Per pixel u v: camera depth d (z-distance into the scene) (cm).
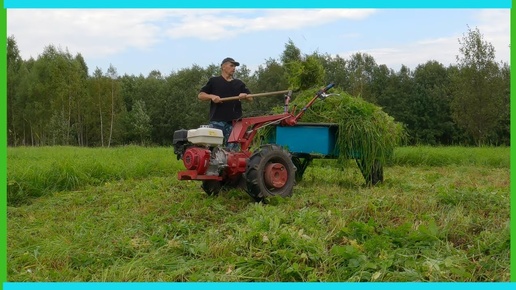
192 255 483
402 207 612
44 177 880
